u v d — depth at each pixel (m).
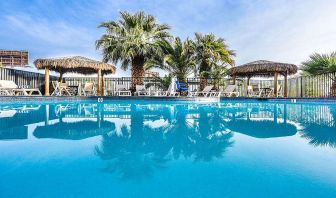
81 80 15.89
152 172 2.10
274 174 2.05
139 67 14.86
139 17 14.80
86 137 3.57
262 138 3.54
